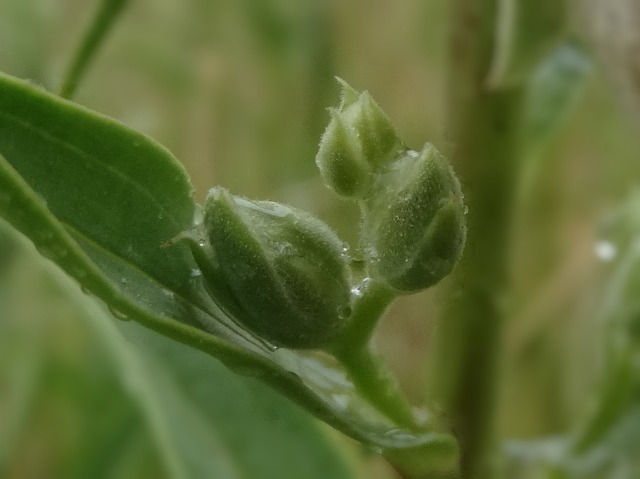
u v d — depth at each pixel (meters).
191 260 0.09
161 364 0.11
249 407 0.11
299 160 0.12
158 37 0.19
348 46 0.16
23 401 0.19
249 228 0.09
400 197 0.09
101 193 0.09
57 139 0.09
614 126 0.20
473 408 0.12
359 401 0.09
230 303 0.09
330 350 0.09
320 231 0.09
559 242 0.20
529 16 0.12
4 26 0.17
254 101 0.18
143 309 0.08
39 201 0.08
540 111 0.15
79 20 0.17
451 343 0.12
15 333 0.19
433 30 0.17
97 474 0.17
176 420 0.11
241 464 0.11
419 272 0.09
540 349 0.19
